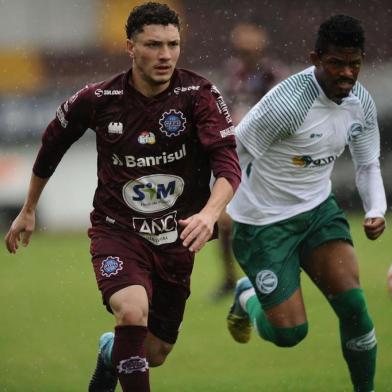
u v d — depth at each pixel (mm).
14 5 56344
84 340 25078
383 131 48594
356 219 47312
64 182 47500
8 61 55594
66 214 47594
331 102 17188
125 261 15398
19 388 20188
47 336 25609
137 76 15266
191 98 15359
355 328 17500
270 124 17203
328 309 27859
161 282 16062
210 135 15195
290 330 17766
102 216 15891
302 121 17188
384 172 48312
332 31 16406
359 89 17547
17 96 51500
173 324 16469
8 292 32312
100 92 15453
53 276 35188
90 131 47500
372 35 55656
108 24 57250
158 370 21594
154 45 14875
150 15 14859
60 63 56125
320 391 19234
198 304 29344
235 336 20953
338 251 17750
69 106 15648
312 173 17859
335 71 16516
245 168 18094
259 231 18000
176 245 15867
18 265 37906
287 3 55500
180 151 15500
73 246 42281
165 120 15320
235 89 33000
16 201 48344
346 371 20984
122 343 14758
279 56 55281
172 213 15773
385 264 35312
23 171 48531
